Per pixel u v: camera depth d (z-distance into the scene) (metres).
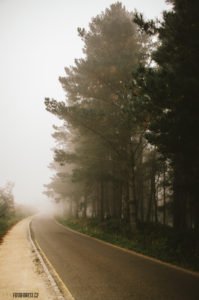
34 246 12.97
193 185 8.39
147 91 7.73
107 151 19.80
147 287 6.00
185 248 9.95
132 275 7.14
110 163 20.28
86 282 6.43
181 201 17.48
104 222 20.80
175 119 7.73
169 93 7.39
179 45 7.60
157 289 5.84
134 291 5.69
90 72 15.72
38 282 6.39
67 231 21.92
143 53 15.29
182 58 7.60
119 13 17.45
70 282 6.43
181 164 8.56
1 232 19.52
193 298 5.23
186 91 7.02
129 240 13.88
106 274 7.25
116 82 16.05
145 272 7.50
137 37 16.62
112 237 15.63
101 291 5.68
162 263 8.88
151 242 12.33
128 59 15.40
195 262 8.37
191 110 7.43
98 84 16.83
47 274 7.20
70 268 8.04
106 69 15.08
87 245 13.42
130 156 16.48
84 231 20.47
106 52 16.36
